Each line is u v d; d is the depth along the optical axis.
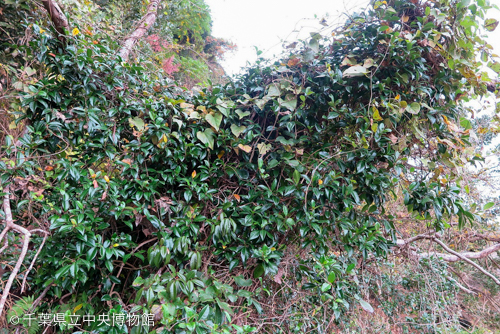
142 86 1.63
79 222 1.22
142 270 1.51
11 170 1.24
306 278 1.84
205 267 1.48
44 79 1.34
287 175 1.60
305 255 1.78
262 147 1.53
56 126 1.33
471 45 1.52
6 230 1.14
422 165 1.60
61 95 1.39
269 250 1.37
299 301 1.82
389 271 2.73
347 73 1.43
